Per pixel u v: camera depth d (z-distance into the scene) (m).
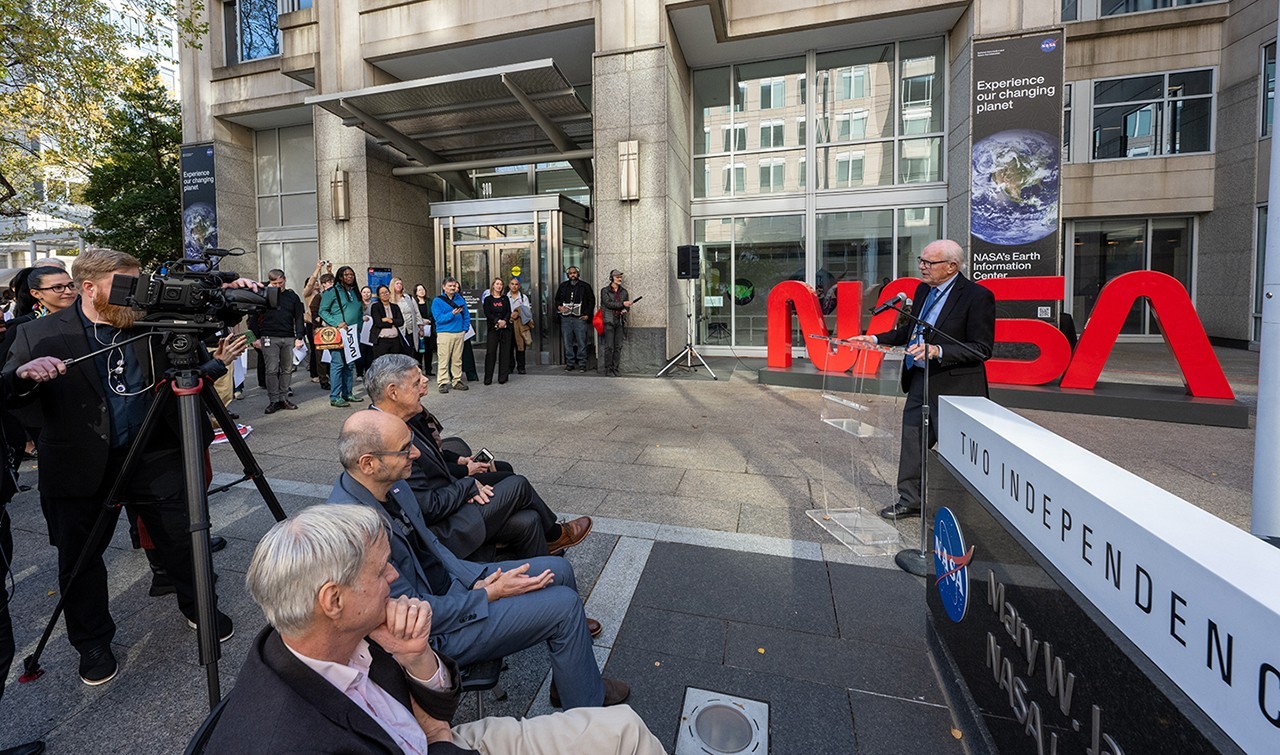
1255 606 0.84
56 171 16.34
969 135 9.44
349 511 1.20
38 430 2.48
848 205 11.91
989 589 1.84
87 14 10.57
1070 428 6.04
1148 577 1.09
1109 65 13.71
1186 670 0.99
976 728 1.92
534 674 2.41
